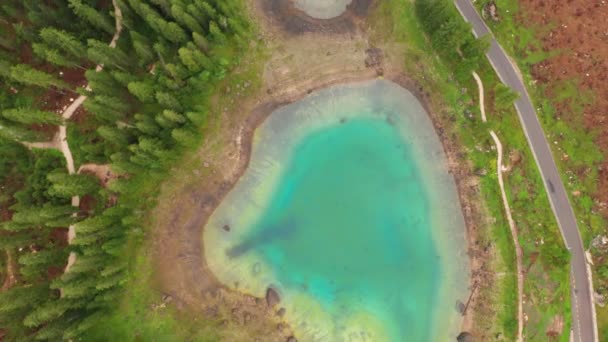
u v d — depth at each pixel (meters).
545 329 53.88
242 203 55.59
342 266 55.44
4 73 47.66
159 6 50.59
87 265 45.72
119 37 52.66
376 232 56.12
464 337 53.00
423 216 56.09
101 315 49.00
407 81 57.09
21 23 48.16
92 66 52.25
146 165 50.47
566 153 56.84
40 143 51.44
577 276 55.62
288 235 55.91
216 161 54.84
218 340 52.56
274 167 56.25
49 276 49.97
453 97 56.69
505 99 51.41
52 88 52.00
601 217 56.31
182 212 53.97
